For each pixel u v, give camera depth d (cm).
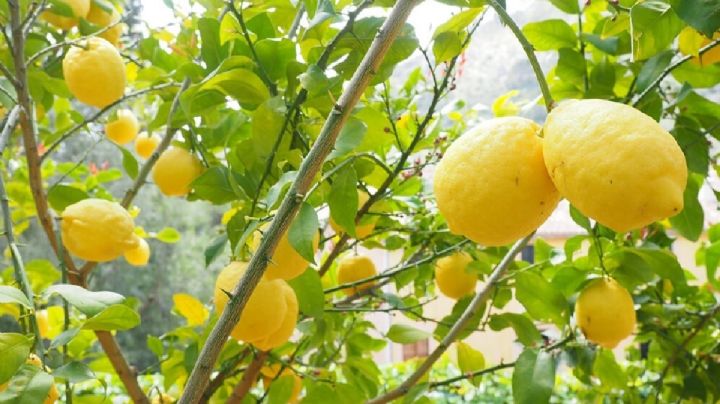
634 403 161
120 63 134
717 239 155
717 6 85
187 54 153
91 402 125
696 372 155
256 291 104
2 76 150
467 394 305
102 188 178
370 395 160
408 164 146
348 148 103
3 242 325
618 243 136
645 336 166
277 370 147
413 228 157
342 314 161
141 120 193
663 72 116
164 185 139
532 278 134
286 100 116
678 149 73
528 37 139
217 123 127
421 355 348
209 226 498
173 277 462
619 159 71
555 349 143
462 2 100
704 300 163
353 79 90
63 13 139
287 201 90
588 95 134
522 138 81
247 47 119
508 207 80
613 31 113
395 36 90
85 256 123
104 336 138
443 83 128
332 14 108
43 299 106
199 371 86
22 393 94
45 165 182
